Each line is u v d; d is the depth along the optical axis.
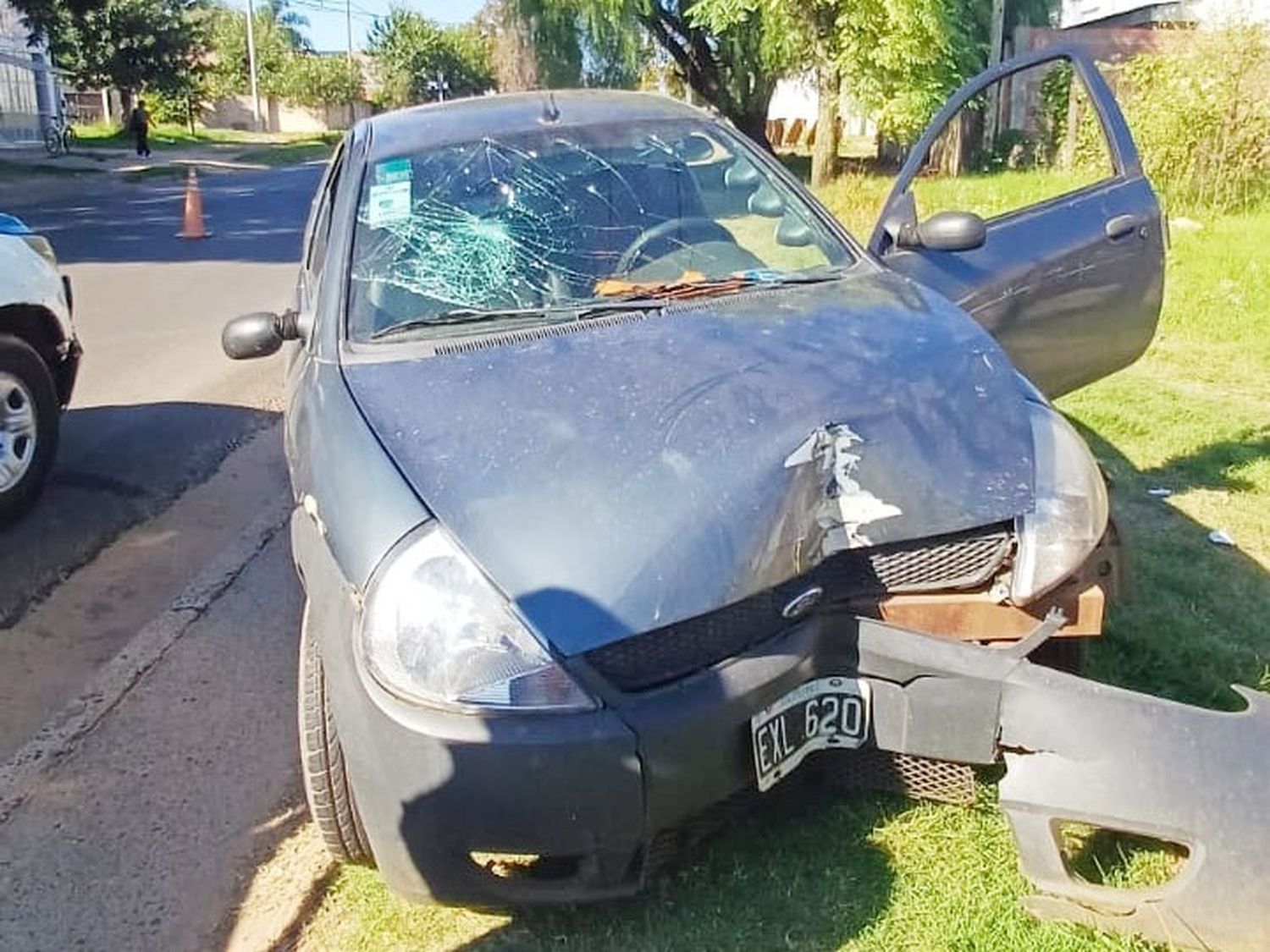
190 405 7.63
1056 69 6.42
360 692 2.53
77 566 5.15
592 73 27.42
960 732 2.64
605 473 2.65
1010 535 2.78
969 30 20.16
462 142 4.08
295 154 44.94
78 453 6.64
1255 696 2.65
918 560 2.75
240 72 71.31
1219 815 2.45
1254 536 4.79
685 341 3.19
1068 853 2.76
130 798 3.46
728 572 2.54
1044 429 2.99
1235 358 7.42
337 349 3.38
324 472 2.88
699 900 2.78
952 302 4.02
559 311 3.49
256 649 4.36
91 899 3.05
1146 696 2.61
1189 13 20.45
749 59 25.17
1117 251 4.66
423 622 2.49
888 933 2.64
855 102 18.69
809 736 2.66
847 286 3.69
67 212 21.06
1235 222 11.36
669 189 3.98
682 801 2.50
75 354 6.14
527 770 2.41
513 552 2.53
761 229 3.95
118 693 4.07
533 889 2.58
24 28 35.53
